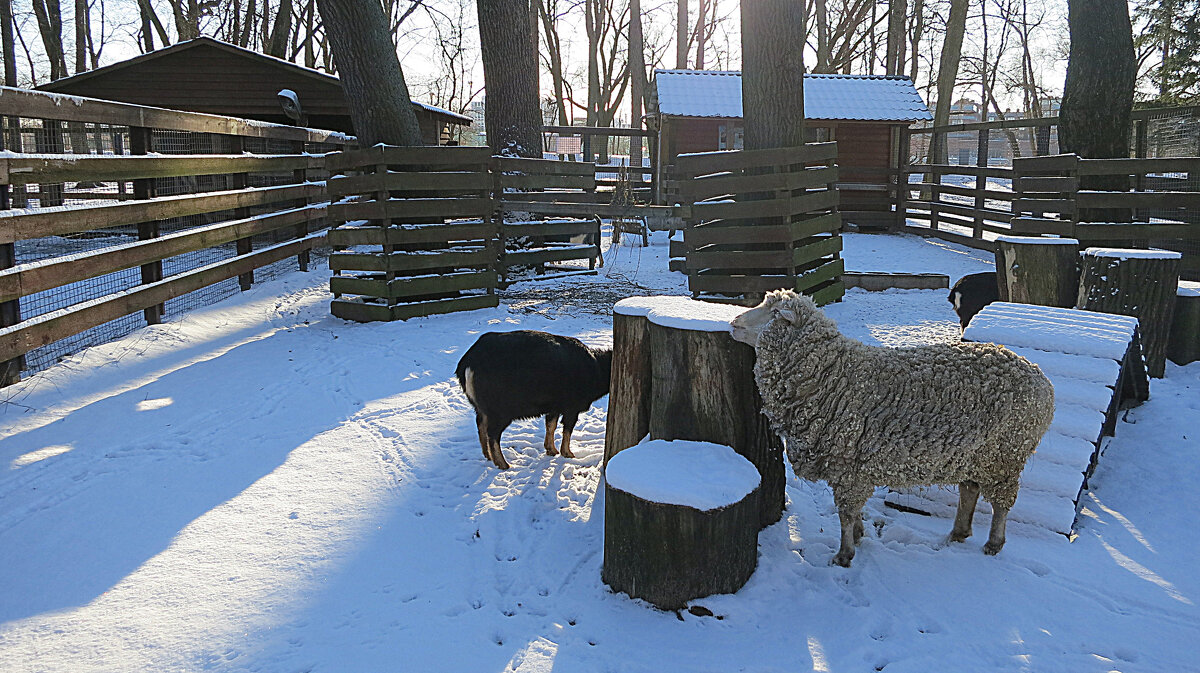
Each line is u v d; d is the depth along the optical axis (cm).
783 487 445
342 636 333
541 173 1200
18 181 589
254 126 1036
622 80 4341
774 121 941
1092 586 366
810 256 947
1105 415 462
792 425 383
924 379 365
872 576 377
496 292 1009
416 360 739
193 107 1831
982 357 372
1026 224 1220
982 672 307
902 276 1102
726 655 322
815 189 981
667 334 414
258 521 428
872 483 376
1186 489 468
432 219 962
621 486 360
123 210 721
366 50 966
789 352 374
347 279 918
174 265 1159
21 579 369
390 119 988
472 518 442
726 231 927
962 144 4528
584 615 353
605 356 505
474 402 501
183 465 498
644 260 1405
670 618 350
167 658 317
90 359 677
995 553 395
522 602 364
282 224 1125
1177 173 1182
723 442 412
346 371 704
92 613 344
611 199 1623
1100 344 505
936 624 340
